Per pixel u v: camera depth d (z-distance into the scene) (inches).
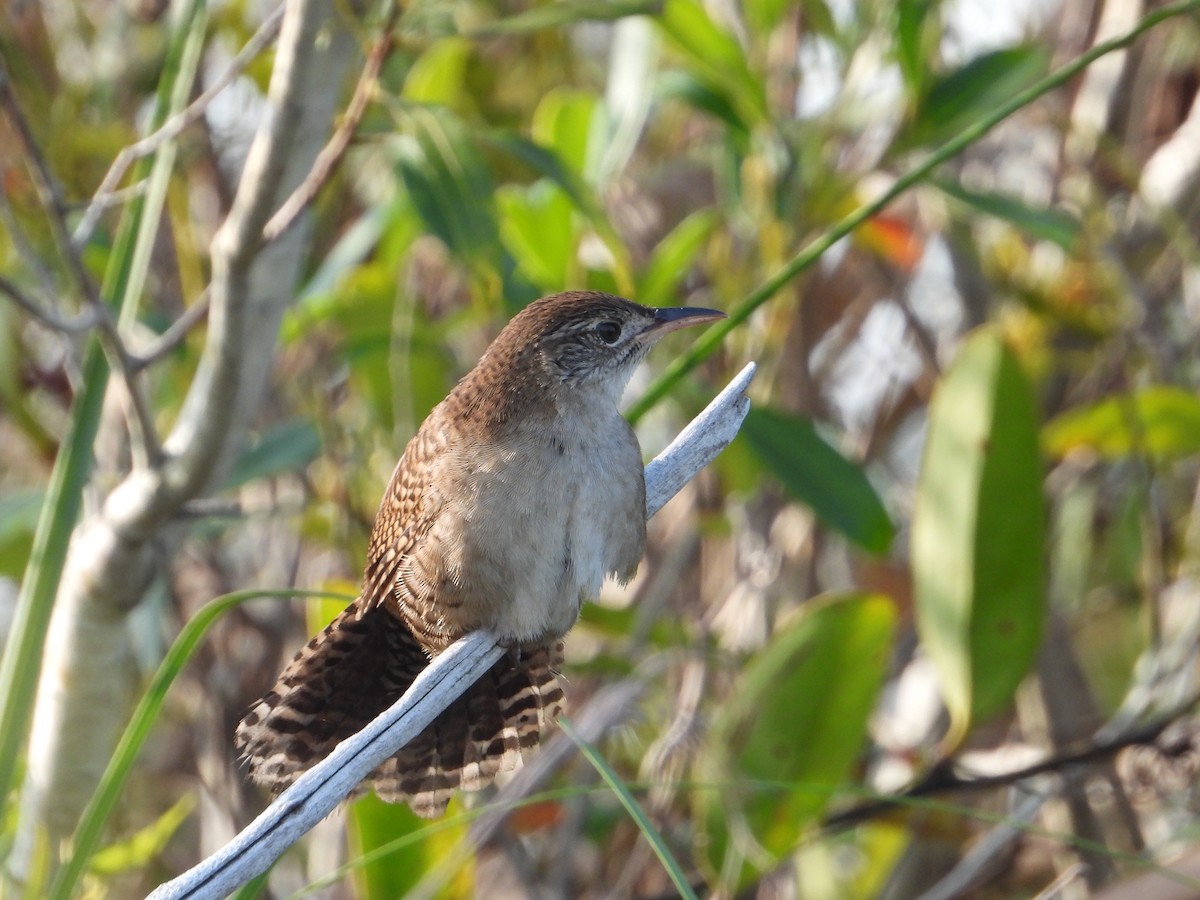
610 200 491.2
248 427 325.4
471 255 324.5
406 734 260.5
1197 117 486.0
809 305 495.2
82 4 494.0
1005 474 347.3
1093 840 441.1
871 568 484.4
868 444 510.6
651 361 464.1
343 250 427.2
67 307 439.8
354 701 302.0
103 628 342.3
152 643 422.0
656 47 432.5
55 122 433.4
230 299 306.0
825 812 389.7
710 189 542.9
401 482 297.6
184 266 438.6
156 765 525.7
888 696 505.4
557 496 284.7
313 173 300.2
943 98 402.9
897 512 506.0
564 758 389.1
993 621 353.4
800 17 469.7
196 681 470.6
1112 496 516.4
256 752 293.4
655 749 395.9
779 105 462.0
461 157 326.3
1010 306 496.4
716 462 442.0
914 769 424.5
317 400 436.1
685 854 438.9
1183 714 383.9
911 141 402.3
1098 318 481.1
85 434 318.3
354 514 425.1
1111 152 465.4
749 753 360.2
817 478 380.5
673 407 490.9
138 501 327.3
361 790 290.4
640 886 443.5
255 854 233.9
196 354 441.4
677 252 416.8
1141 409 427.8
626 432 296.5
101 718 348.2
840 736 359.9
